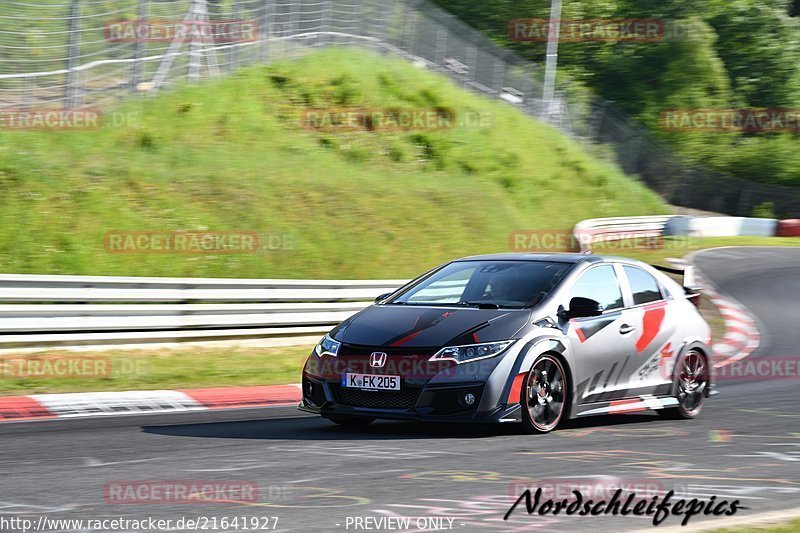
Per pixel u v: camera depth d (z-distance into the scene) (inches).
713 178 6432.1
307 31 4429.1
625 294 1128.2
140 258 2230.6
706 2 7834.6
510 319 1004.6
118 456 879.7
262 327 1953.7
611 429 1062.4
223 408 1268.5
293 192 2935.5
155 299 1793.8
